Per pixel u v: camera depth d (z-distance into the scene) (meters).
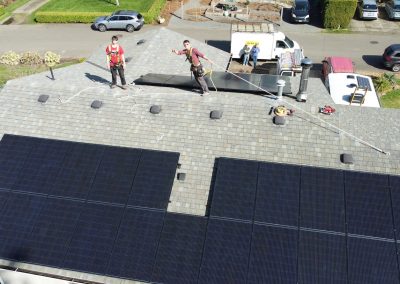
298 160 14.03
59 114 16.19
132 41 25.86
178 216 12.90
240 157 14.30
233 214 12.73
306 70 15.34
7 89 17.28
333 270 11.43
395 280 11.07
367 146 14.04
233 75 18.56
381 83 29.16
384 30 37.97
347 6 36.59
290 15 40.56
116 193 13.48
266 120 14.94
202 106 15.58
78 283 12.24
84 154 14.55
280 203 12.77
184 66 21.84
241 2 44.88
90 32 39.16
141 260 12.12
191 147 14.71
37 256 12.42
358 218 12.25
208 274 11.73
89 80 19.77
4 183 14.12
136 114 15.76
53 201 13.54
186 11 43.03
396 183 12.78
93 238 12.64
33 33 39.38
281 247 11.95
